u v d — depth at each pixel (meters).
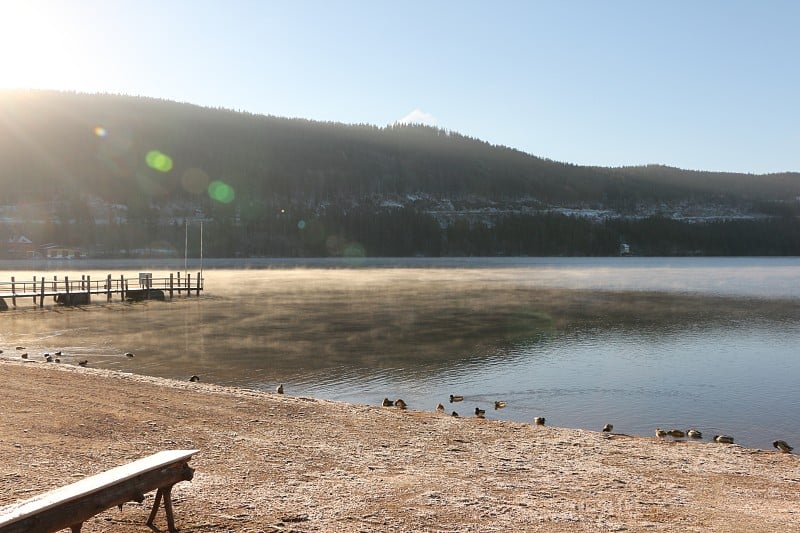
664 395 19.52
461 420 12.79
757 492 8.76
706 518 7.38
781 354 27.36
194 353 25.88
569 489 8.38
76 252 147.25
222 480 7.89
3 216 178.12
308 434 10.68
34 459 8.09
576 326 35.50
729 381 21.70
